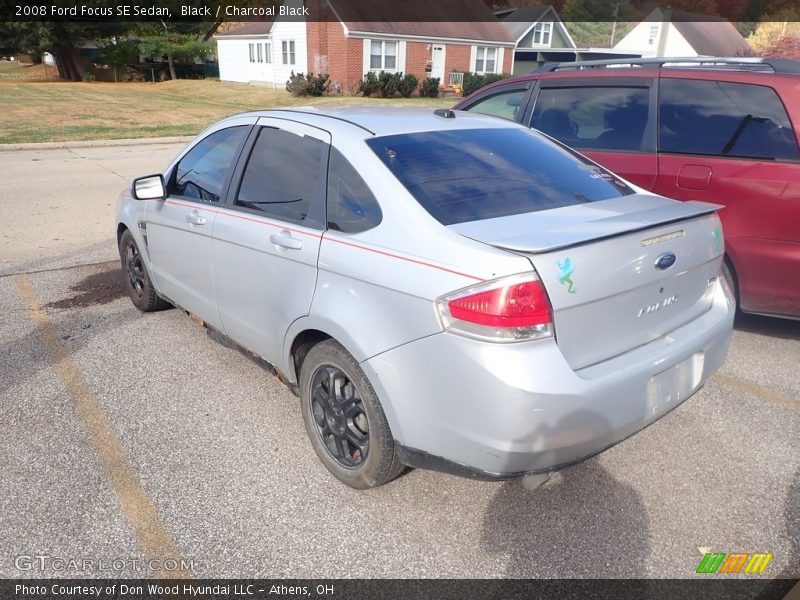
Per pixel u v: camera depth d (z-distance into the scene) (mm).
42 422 3670
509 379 2363
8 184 10688
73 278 6203
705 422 3715
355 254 2826
